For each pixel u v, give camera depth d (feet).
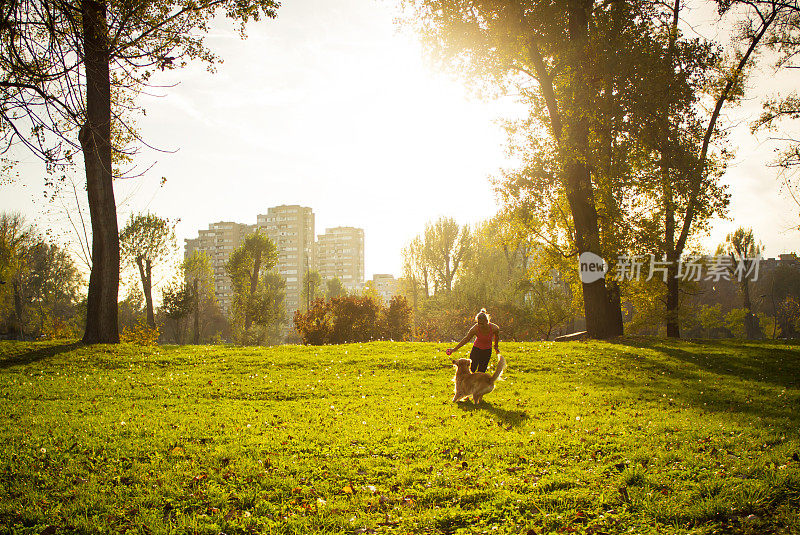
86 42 20.67
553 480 20.18
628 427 29.22
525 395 40.42
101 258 66.39
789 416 33.94
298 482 20.63
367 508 18.24
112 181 67.97
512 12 73.77
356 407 35.70
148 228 181.16
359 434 27.55
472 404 36.37
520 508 17.92
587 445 25.09
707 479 19.75
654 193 77.66
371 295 135.54
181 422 30.35
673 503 17.76
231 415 32.73
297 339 269.23
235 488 19.98
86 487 19.89
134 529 16.51
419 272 209.87
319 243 504.84
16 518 17.30
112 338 67.00
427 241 206.90
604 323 80.59
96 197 66.44
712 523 16.39
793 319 243.40
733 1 84.58
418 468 22.09
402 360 56.65
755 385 47.19
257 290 209.67
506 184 80.43
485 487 19.77
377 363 55.42
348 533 16.47
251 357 59.16
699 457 22.68
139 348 62.95
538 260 96.32
